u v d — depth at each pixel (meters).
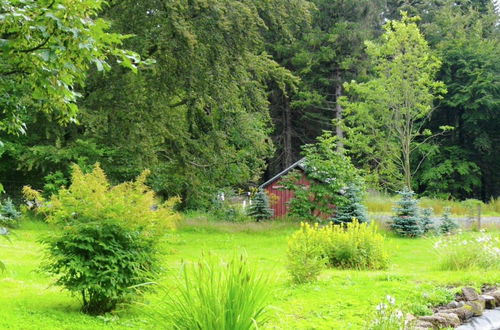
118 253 7.11
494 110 40.62
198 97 19.53
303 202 21.27
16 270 10.11
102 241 7.12
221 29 18.97
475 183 41.00
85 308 7.36
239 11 19.33
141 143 19.58
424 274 10.49
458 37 42.22
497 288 9.11
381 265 12.38
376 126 30.83
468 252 11.65
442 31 43.47
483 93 39.59
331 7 39.91
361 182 21.66
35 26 4.97
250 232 19.42
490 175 43.59
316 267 9.62
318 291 8.73
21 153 19.89
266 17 21.73
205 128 21.73
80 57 5.52
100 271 7.04
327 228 12.70
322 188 20.95
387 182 30.31
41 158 19.48
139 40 18.31
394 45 28.42
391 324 6.09
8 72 5.66
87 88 19.62
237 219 22.92
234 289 4.58
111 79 18.98
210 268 4.84
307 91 40.59
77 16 5.21
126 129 19.64
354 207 20.95
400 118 29.34
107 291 6.95
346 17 40.38
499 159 42.66
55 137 20.02
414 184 40.72
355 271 11.49
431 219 21.77
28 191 7.73
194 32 18.38
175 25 17.75
